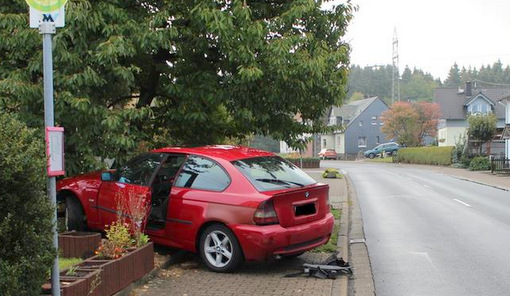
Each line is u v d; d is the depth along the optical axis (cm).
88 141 847
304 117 1093
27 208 376
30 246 375
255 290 626
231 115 1011
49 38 432
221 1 888
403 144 6744
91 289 502
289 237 684
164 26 916
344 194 2023
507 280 725
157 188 796
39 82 832
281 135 1050
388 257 880
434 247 964
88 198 836
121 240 616
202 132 1112
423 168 4472
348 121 8819
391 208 1598
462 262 839
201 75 940
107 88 911
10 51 833
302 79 910
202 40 917
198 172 746
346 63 1012
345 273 726
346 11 1015
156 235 764
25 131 385
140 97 1058
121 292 581
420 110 6694
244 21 845
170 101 1059
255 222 671
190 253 828
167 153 792
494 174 3456
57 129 416
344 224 1217
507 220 1315
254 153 787
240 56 852
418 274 761
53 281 431
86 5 797
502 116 6938
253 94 942
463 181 2830
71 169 885
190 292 614
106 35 835
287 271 726
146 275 657
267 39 903
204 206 711
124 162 892
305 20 981
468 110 6988
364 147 8662
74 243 664
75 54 805
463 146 4684
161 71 980
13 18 793
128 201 718
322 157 7925
